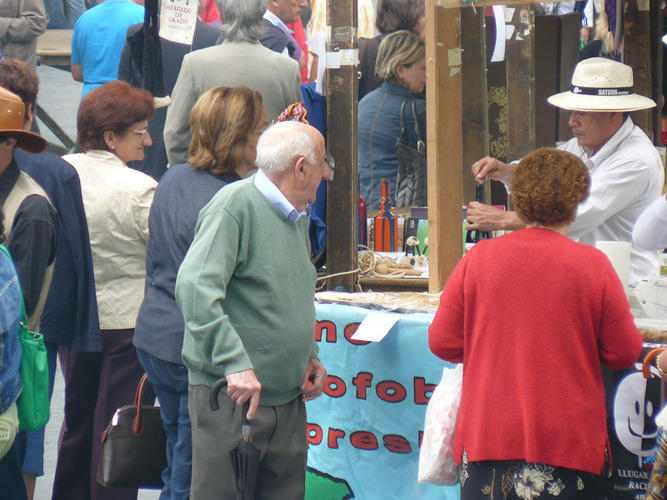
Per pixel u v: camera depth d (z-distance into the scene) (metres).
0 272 8.56
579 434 7.41
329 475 10.73
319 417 10.74
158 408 10.17
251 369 8.05
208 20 20.95
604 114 11.30
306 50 20.72
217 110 9.31
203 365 8.38
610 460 7.80
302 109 11.54
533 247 7.66
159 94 15.12
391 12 17.72
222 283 8.16
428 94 11.05
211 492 8.43
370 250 14.53
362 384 10.38
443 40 11.03
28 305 9.64
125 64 15.64
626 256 9.70
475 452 7.65
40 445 11.17
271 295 8.45
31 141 9.74
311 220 12.88
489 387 7.64
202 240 8.26
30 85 11.34
